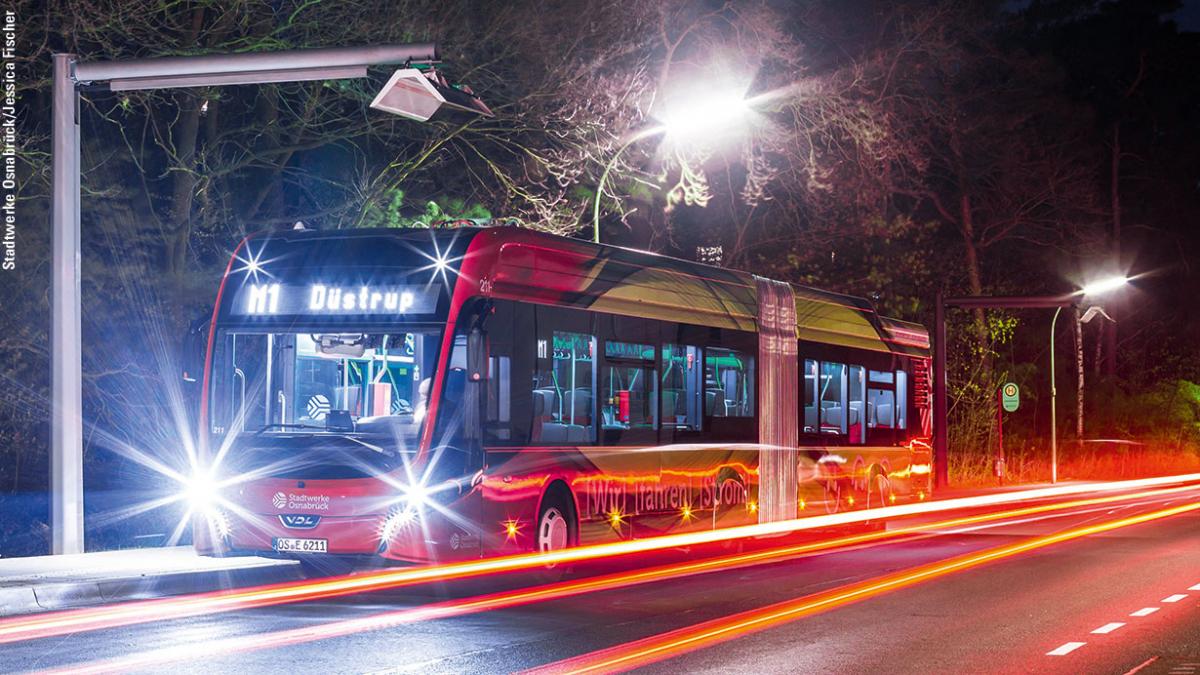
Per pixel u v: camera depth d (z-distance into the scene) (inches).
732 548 911.7
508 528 668.7
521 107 1163.9
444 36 1086.4
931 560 860.6
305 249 671.8
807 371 977.5
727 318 876.6
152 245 1102.4
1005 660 474.0
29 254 953.5
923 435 1161.4
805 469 964.0
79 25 959.0
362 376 649.6
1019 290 2999.5
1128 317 3425.2
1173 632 543.2
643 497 775.7
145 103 1071.6
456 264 652.7
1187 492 1834.4
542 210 1179.3
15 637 514.9
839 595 667.4
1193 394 2910.9
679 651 488.4
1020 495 1654.8
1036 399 2719.0
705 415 844.6
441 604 623.5
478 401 652.1
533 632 534.0
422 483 632.4
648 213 1731.1
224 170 1095.0
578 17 1168.8
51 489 724.7
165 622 557.0
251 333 665.0
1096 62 3144.7
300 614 584.7
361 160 1262.3
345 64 678.5
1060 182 2694.4
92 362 1037.8
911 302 1984.5
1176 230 3361.2
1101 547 956.6
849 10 1999.3
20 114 1066.7
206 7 1056.2
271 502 647.8
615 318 758.5
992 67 2586.1
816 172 1674.5
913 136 2086.6
